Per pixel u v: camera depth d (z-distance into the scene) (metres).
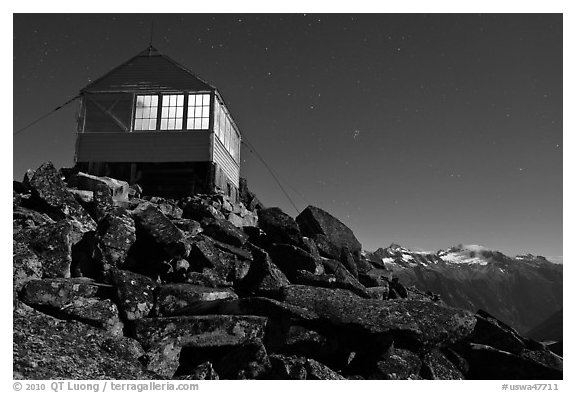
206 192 17.44
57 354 7.09
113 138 17.81
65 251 9.38
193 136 17.66
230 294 10.19
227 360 8.51
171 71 18.25
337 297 10.02
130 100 18.08
